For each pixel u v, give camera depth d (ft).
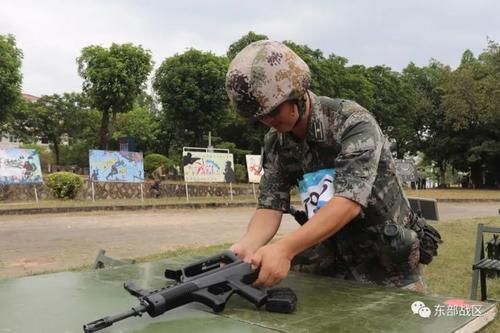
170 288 4.09
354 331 3.69
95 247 23.86
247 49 5.06
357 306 4.42
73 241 25.82
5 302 4.37
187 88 80.33
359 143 5.39
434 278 16.65
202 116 81.71
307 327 3.78
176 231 30.25
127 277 5.49
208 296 4.21
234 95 5.00
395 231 5.88
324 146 5.81
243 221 36.58
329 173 5.93
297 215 6.49
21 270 18.21
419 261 6.40
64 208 42.37
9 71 77.97
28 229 30.94
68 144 134.62
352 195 5.10
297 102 5.31
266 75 4.90
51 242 25.46
